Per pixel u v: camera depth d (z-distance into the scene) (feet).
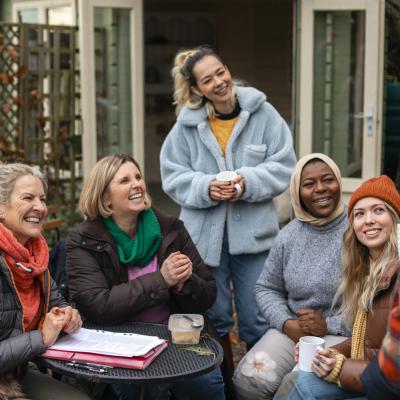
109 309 10.54
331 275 11.30
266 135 13.39
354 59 24.02
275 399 9.76
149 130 39.24
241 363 11.43
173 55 39.04
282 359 11.18
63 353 9.29
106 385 11.30
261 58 37.09
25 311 9.71
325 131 24.61
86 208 11.12
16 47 23.43
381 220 9.84
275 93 37.24
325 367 9.34
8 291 9.57
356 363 9.26
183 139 13.64
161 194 35.14
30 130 24.06
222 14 37.14
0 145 23.34
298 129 24.23
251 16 36.83
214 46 38.65
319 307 11.48
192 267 11.50
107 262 11.05
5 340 9.37
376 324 9.29
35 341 9.32
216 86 12.92
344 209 11.59
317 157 11.55
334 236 11.45
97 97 24.09
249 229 13.21
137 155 24.56
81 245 10.98
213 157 13.39
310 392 9.39
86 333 9.93
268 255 12.52
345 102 24.32
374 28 23.43
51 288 10.66
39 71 24.03
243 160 13.24
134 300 10.54
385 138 26.96
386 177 10.11
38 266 9.78
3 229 9.49
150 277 10.69
